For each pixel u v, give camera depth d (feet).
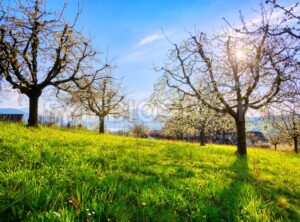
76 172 24.93
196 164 42.14
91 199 18.85
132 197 21.01
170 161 42.27
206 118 84.38
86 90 90.33
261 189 28.81
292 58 30.71
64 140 50.26
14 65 73.10
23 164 26.71
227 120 109.09
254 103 70.23
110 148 48.03
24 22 68.49
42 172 23.84
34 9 71.31
